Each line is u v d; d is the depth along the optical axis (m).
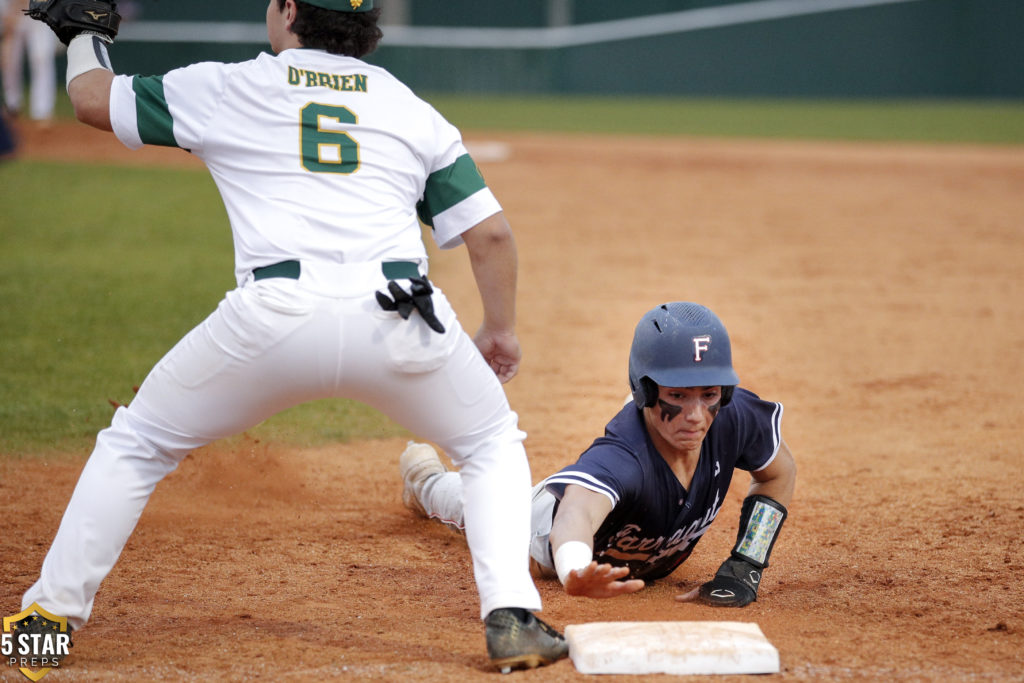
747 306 34.72
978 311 34.38
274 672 11.09
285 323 10.37
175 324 29.42
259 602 13.72
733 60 137.12
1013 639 12.38
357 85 11.29
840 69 135.38
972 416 23.75
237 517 17.41
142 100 11.01
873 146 81.56
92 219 45.12
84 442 20.66
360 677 10.90
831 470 20.06
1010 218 52.72
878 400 25.08
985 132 93.12
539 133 87.12
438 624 12.88
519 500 11.41
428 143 11.38
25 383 24.00
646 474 12.66
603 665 10.90
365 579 14.70
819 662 11.41
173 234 42.78
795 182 64.62
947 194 60.47
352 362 10.59
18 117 75.75
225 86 10.98
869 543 16.25
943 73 134.00
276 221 10.65
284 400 10.96
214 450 20.83
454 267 40.16
